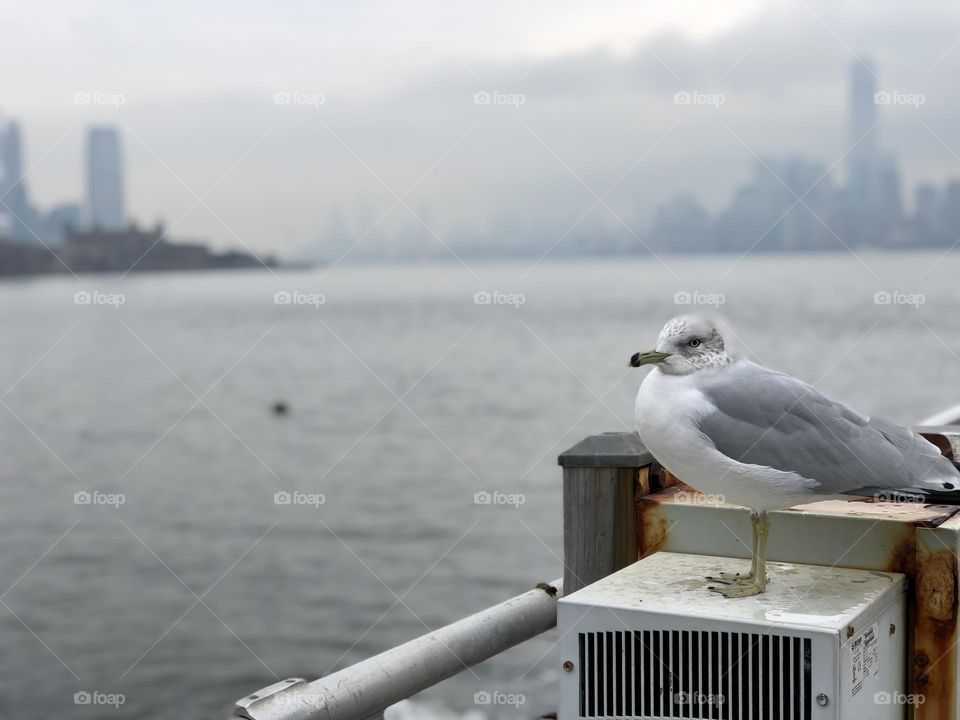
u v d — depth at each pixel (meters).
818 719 2.45
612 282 103.81
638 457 3.20
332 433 32.59
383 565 18.31
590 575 3.28
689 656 2.59
